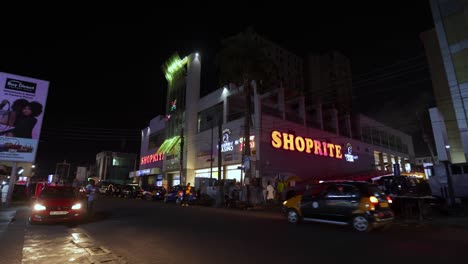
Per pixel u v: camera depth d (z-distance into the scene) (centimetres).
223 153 3691
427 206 1389
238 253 647
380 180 1625
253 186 2342
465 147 2375
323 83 8019
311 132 3959
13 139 1833
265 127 3319
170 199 2812
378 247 700
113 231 969
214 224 1112
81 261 606
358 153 4828
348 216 947
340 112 5347
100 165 8275
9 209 1692
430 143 3020
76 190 1338
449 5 2620
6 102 1847
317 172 3853
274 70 2688
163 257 625
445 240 793
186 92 4709
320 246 711
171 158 4844
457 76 2492
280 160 3375
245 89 2622
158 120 5734
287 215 1154
